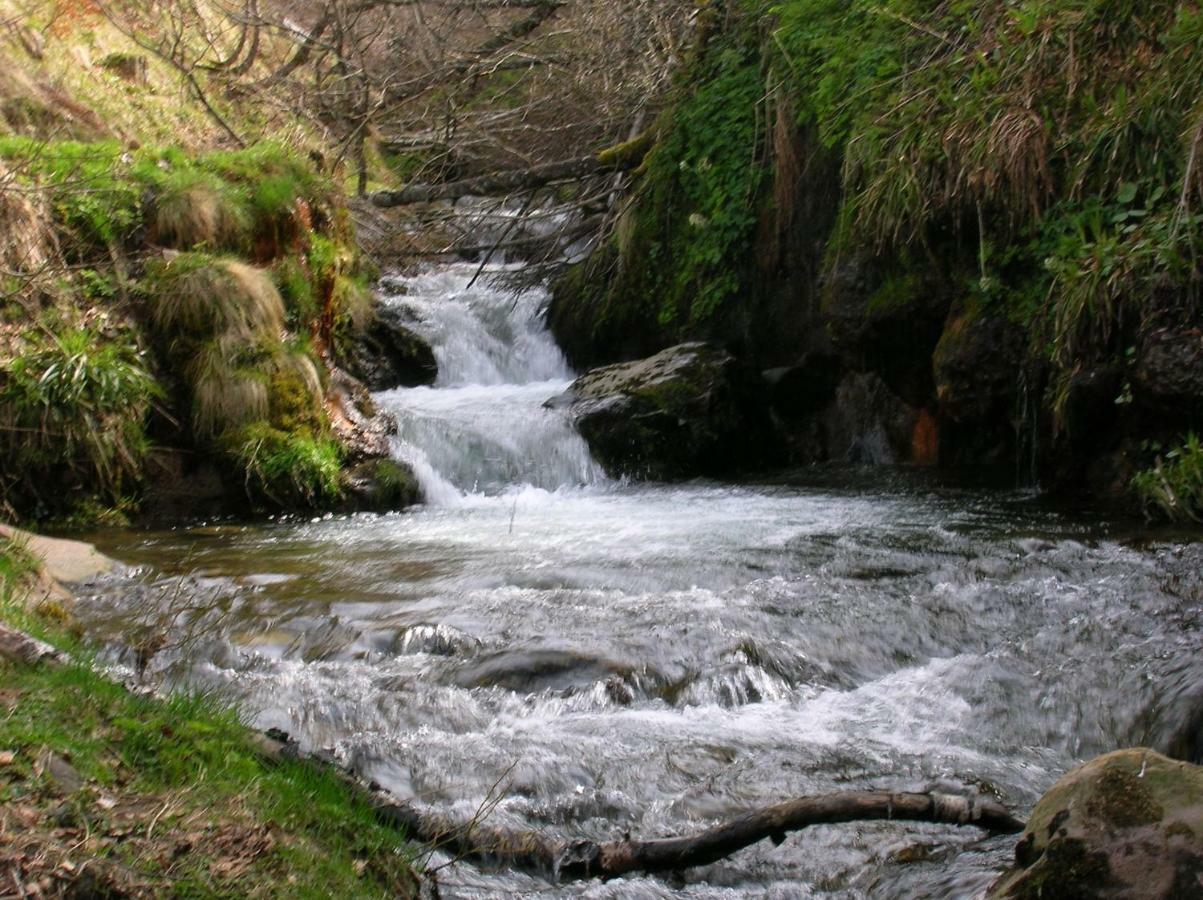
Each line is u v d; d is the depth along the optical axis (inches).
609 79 611.2
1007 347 389.1
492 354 541.3
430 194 563.2
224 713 156.6
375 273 582.9
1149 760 130.7
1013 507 358.3
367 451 407.8
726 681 213.8
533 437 437.4
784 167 470.6
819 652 231.6
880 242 402.0
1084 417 359.6
